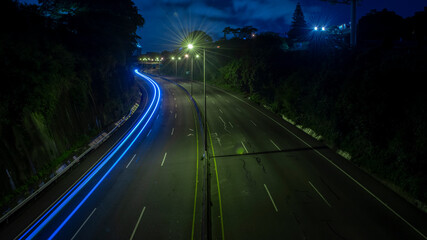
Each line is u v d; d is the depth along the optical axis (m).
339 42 42.16
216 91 65.81
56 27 32.62
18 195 17.03
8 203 16.08
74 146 26.36
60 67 26.05
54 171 20.84
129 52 54.19
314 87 31.05
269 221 14.27
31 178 18.78
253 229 13.62
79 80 30.17
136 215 14.97
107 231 13.53
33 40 24.20
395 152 18.70
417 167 16.83
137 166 22.69
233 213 15.15
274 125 34.69
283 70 44.50
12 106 19.23
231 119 38.84
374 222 13.97
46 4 41.91
